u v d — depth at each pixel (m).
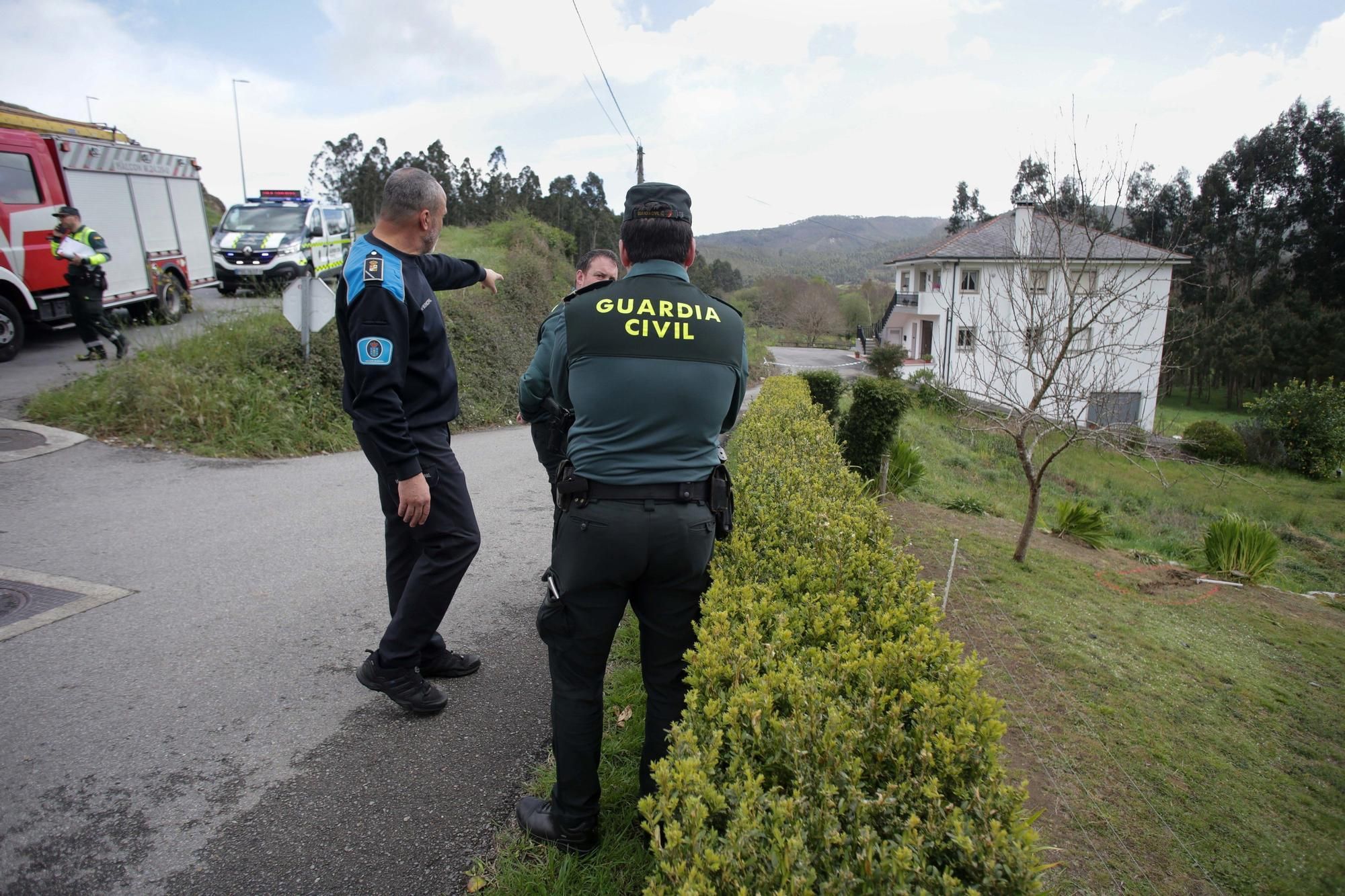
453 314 12.38
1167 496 15.91
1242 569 8.21
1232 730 4.13
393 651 2.78
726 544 2.73
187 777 2.48
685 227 2.15
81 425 6.84
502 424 11.12
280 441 7.27
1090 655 4.81
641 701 3.04
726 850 1.30
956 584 5.92
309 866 2.15
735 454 5.32
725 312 2.17
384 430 2.49
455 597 4.11
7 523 4.77
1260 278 48.75
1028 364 7.05
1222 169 50.12
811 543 2.90
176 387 7.19
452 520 2.74
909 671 1.95
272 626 3.58
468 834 2.31
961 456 15.72
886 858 1.29
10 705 2.82
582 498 1.98
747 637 2.01
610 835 2.29
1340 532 14.96
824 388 12.14
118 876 2.06
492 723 2.90
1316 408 23.47
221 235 14.90
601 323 1.99
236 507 5.37
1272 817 3.31
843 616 2.25
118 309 10.79
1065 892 2.60
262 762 2.58
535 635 3.67
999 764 1.64
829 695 1.82
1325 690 5.07
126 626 3.50
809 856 1.29
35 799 2.32
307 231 15.34
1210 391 44.72
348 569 4.33
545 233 26.95
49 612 3.59
